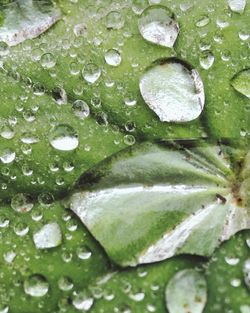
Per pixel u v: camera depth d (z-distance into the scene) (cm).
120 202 16
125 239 16
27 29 17
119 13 18
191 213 16
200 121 17
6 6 18
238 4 18
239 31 17
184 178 16
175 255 16
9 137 17
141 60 17
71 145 17
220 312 16
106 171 17
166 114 17
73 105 17
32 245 16
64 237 16
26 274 16
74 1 18
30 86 17
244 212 16
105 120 17
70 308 16
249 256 16
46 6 18
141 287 16
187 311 16
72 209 16
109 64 17
